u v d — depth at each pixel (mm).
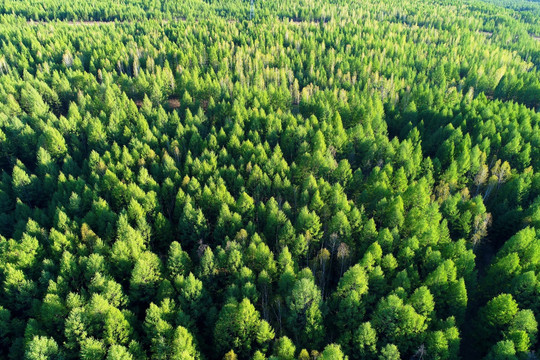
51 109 117938
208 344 51094
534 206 64250
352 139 92938
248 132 98188
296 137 91188
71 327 45438
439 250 58938
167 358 43812
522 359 42188
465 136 88375
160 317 47469
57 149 88938
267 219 65500
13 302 53969
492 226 67688
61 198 73062
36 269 58031
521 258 56062
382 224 67562
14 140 93438
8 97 105188
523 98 123812
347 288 50781
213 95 117750
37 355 42531
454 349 43594
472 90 120562
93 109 108688
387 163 80500
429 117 104250
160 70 132375
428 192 72812
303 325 49688
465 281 53812
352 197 79375
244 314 46312
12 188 77938
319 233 63750
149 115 105562
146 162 85312
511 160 84688
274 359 41312
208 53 151000
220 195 69312
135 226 66750
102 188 74250
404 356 47094
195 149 90688
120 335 46438
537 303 48156
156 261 55312
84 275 55875
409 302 48250
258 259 56719
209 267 54719
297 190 77375
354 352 46625
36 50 148250
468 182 80250
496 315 46594
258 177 75562
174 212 70875
